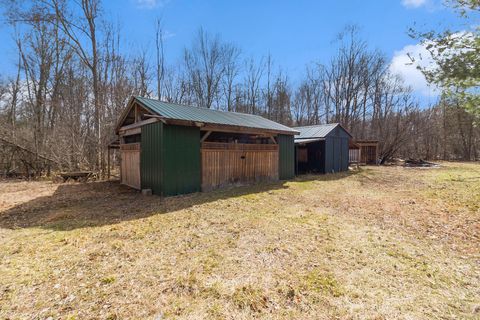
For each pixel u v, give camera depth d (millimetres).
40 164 12656
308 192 7953
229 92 25359
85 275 2717
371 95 23875
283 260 3121
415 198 6953
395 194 7637
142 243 3654
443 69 2916
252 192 7832
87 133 14422
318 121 27266
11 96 17484
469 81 2795
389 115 23250
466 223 4629
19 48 15008
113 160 16297
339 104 24797
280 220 4852
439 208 5770
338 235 4023
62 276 2689
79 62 15258
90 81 15055
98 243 3639
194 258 3166
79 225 4496
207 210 5586
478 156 24781
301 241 3760
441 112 24688
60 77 15109
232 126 8359
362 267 2941
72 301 2262
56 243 3619
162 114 7059
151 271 2818
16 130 13914
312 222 4730
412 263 3039
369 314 2102
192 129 7660
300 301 2283
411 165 19000
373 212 5504
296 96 28688
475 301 2270
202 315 2090
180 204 6156
